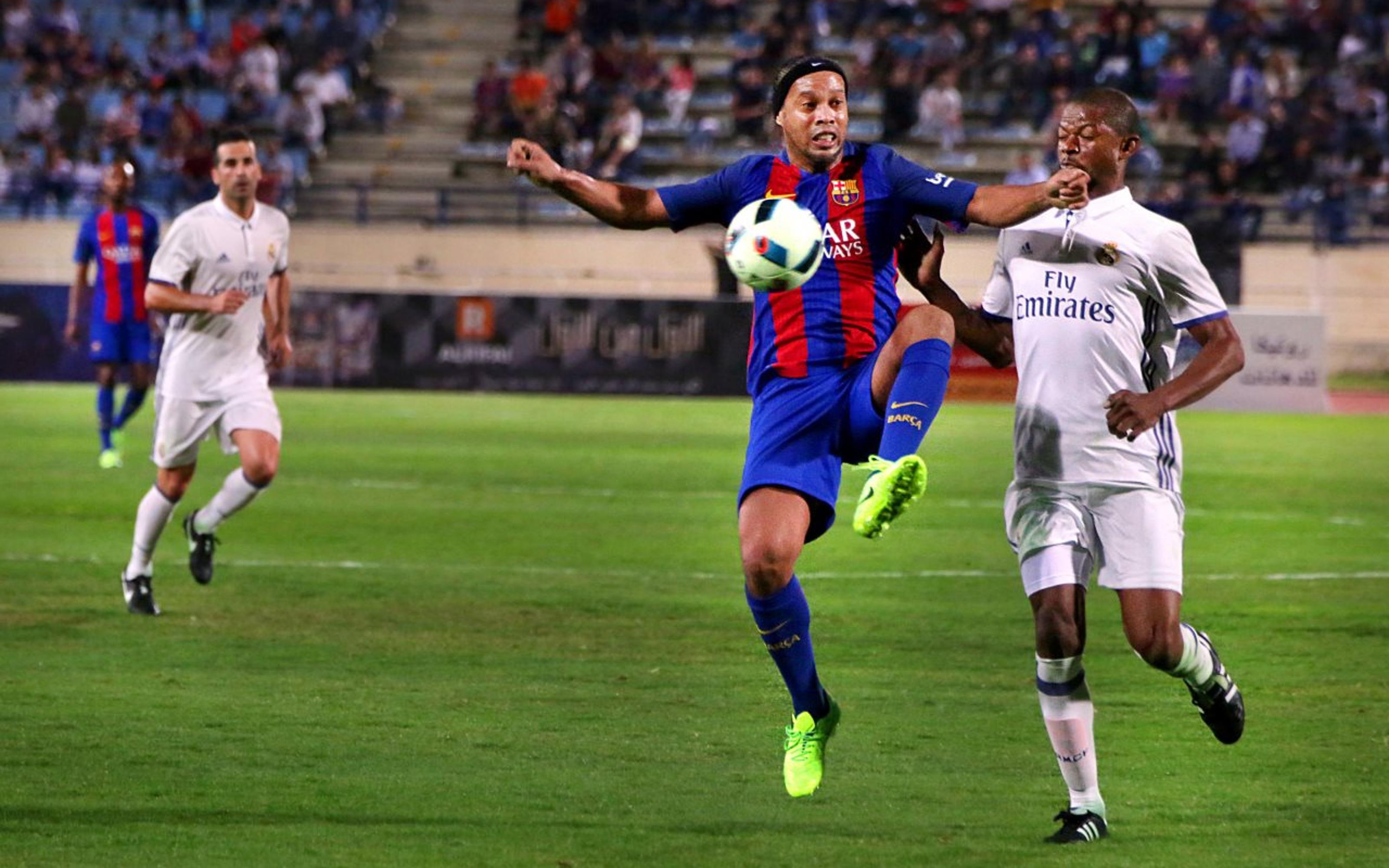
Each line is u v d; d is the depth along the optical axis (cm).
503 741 1625
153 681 1873
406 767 1528
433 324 6203
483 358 6203
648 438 4822
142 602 2281
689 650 2086
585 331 6181
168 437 2294
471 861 1259
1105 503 1388
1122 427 1319
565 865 1252
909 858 1280
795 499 1358
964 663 2039
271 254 2344
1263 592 2572
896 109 7919
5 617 2247
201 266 2284
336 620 2259
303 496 3559
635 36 8500
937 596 2520
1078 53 8062
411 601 2406
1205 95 7938
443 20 8825
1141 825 1378
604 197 1409
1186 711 1788
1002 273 1445
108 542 2922
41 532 3012
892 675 1966
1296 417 5841
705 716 1741
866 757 1594
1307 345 6056
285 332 2550
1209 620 2339
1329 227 7138
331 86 8138
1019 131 8006
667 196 1421
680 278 7169
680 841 1319
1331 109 7794
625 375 6184
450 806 1406
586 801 1428
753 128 7962
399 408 5612
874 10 8375
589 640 2145
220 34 8612
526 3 8575
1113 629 2264
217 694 1812
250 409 2322
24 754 1555
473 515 3312
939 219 1385
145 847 1281
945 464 4472
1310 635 2231
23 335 6216
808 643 1378
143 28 8638
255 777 1487
